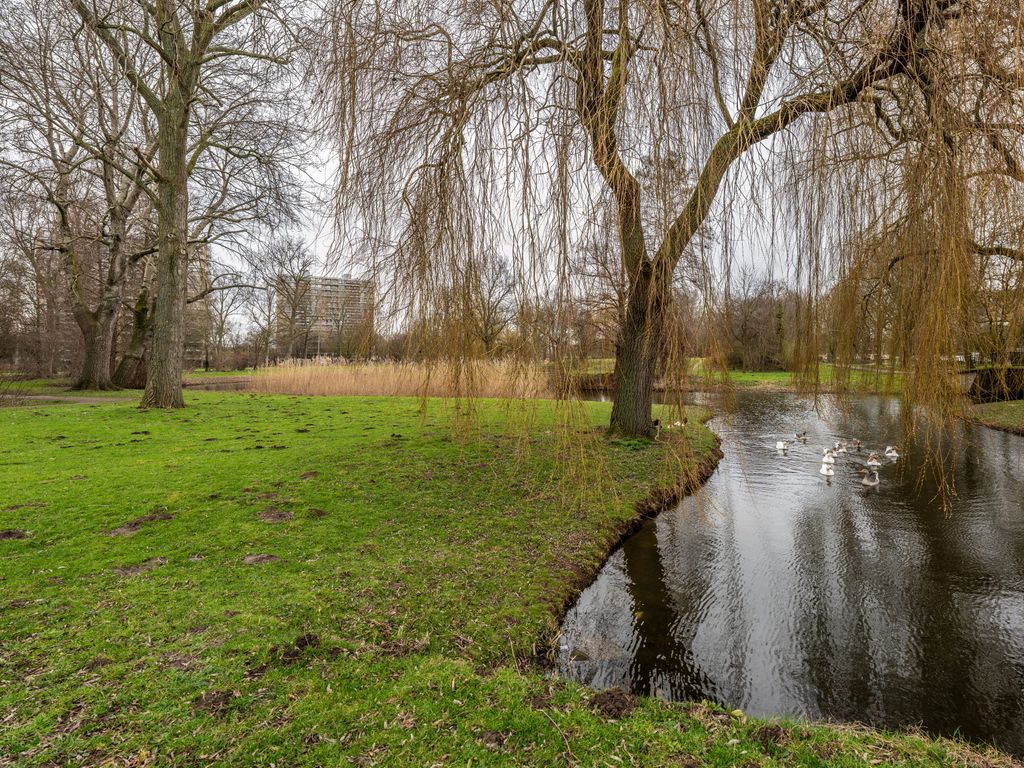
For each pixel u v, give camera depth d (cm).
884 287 359
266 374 1881
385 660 282
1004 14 296
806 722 262
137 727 216
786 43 348
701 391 333
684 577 454
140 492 545
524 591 386
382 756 206
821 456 1003
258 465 674
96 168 1636
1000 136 315
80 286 1903
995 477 826
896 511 653
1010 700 297
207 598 333
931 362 322
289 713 231
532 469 677
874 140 349
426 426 964
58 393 1791
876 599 420
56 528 443
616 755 212
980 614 396
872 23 342
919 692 305
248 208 1496
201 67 1152
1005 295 379
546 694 258
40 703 228
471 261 359
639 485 654
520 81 315
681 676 317
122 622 300
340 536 451
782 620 386
